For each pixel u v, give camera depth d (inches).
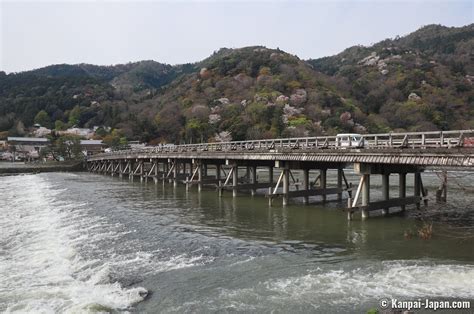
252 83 4576.8
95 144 3981.3
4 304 406.3
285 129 3250.5
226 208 1003.3
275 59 4945.9
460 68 4763.8
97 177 2309.3
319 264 516.1
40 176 2421.3
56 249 612.1
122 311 385.1
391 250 573.9
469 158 569.6
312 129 3280.0
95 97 5885.8
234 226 770.8
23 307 398.0
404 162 665.0
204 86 4847.4
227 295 417.7
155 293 427.8
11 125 4904.0
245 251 585.0
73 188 1576.0
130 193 1379.2
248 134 3356.3
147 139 4229.8
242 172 2416.3
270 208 989.2
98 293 428.8
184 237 675.4
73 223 808.9
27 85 6392.7
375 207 794.2
